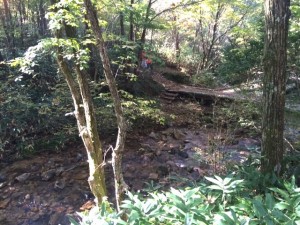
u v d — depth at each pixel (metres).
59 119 6.70
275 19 2.99
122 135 2.62
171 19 12.30
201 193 2.61
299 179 3.28
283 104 3.19
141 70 9.94
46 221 4.33
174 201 2.17
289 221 1.89
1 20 8.88
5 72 7.32
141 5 8.50
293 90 5.62
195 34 16.05
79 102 3.40
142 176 5.50
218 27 15.21
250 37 10.73
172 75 12.94
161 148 6.70
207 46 15.44
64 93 6.69
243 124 5.43
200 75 12.59
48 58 7.14
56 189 5.12
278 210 2.00
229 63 6.48
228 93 8.91
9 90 6.57
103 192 3.37
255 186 2.89
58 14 2.88
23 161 6.08
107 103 6.86
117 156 2.71
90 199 4.84
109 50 7.27
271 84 3.13
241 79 6.24
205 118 8.47
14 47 8.17
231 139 5.12
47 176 5.46
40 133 6.74
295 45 5.33
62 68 3.23
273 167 3.25
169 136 7.39
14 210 4.58
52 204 4.72
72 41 3.06
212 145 4.62
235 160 4.71
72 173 5.62
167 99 10.05
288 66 5.35
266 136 3.25
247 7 11.35
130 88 8.48
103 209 2.39
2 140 6.19
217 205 2.40
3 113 6.30
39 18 8.91
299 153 4.09
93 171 3.33
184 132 7.62
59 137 6.57
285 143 4.59
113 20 7.98
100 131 7.04
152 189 3.45
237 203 2.43
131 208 2.21
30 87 6.90
